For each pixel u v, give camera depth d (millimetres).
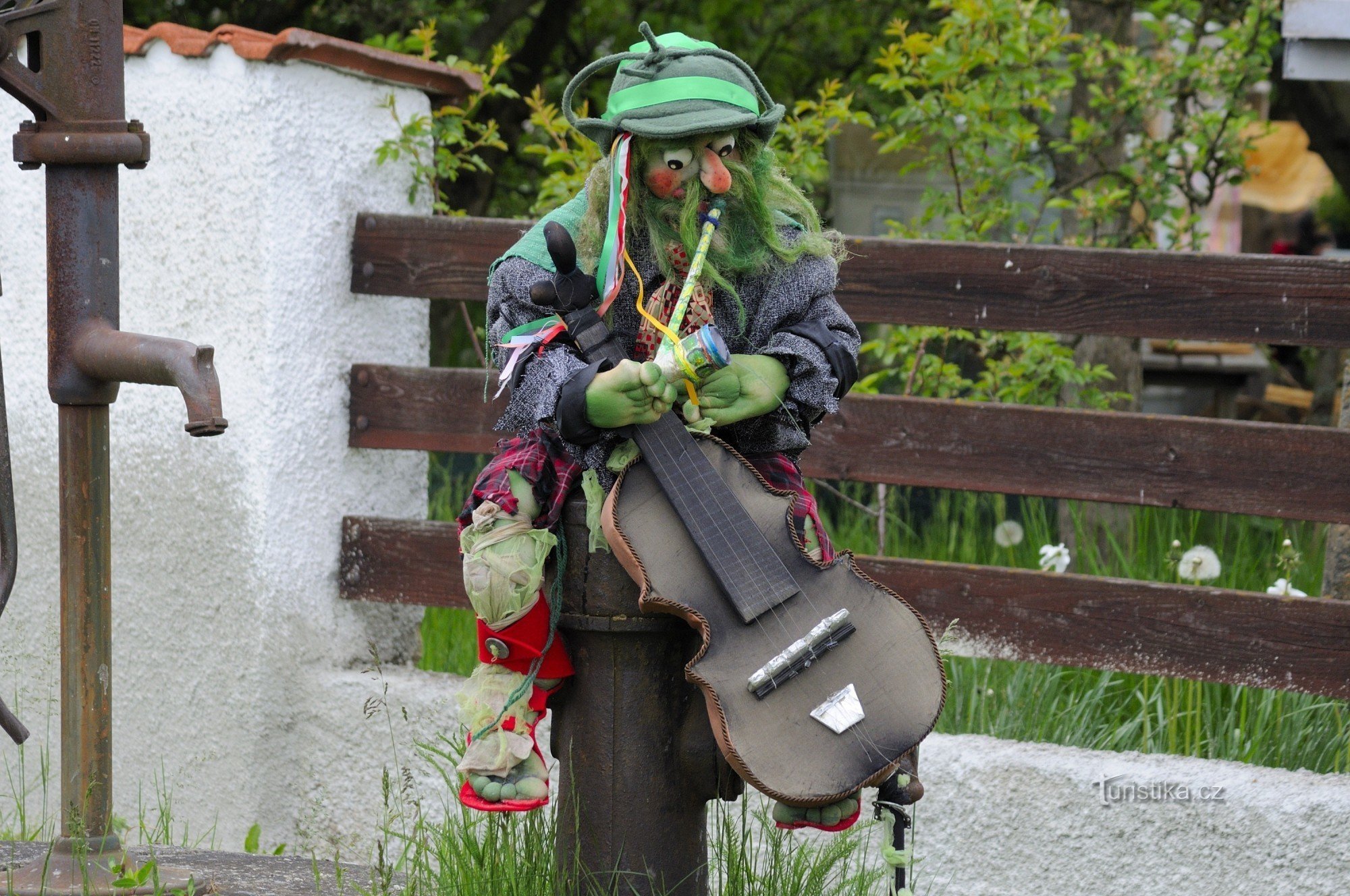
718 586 3078
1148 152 7695
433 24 7172
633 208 3285
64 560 3652
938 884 5078
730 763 2945
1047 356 6906
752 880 4012
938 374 6988
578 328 3178
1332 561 5598
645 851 3363
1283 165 16500
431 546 5852
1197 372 11438
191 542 5793
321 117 5766
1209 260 5062
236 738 5801
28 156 3516
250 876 4145
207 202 5637
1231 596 5016
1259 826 4730
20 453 6121
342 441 5969
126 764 6027
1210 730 5340
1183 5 7609
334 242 5867
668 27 11781
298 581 5812
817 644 2990
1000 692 5754
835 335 3311
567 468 3307
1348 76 6480
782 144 7336
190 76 5637
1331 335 4953
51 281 3578
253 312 5598
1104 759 5008
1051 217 9406
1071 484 5246
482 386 5816
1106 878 4906
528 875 3771
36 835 5293
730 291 3256
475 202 10758
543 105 6980
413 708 5660
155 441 5832
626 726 3336
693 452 3184
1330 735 5250
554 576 3311
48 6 3473
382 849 4090
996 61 7043
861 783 2871
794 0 12148
